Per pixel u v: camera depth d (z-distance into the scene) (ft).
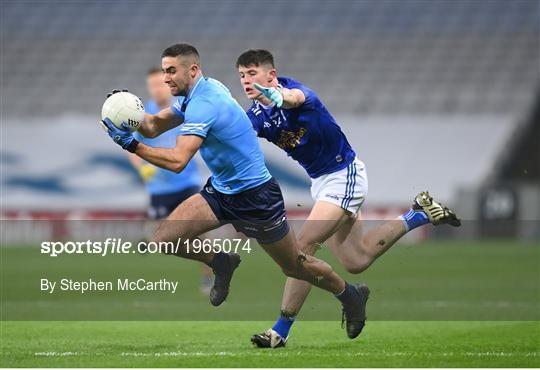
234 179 93.97
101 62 415.85
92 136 329.11
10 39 428.15
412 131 343.87
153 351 92.94
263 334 96.02
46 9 447.01
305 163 102.83
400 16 428.15
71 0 447.83
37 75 410.31
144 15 442.91
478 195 308.40
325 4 436.76
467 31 416.26
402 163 339.57
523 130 358.23
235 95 395.14
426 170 338.34
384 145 342.23
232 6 442.91
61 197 325.62
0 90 404.98
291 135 100.78
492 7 424.87
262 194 94.38
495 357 87.35
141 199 321.73
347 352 91.20
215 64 408.46
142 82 407.44
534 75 391.24
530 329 111.55
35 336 107.04
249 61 97.71
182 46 91.35
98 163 326.85
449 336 106.32
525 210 304.71
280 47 416.87
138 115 87.97
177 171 90.27
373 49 410.93
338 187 101.24
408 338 104.78
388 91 390.01
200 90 91.76
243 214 95.09
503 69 395.34
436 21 422.41
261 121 100.83
